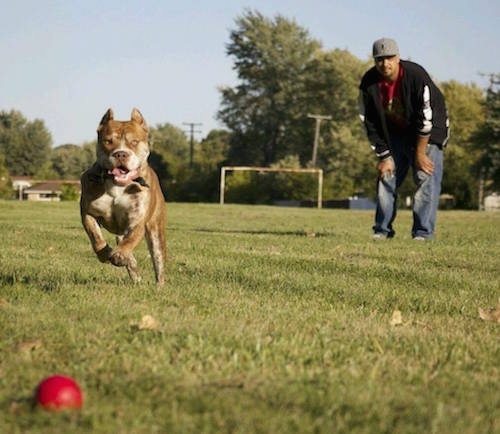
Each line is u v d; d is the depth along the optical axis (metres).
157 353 2.83
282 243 8.70
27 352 2.83
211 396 2.30
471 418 2.19
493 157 42.66
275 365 2.72
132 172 4.40
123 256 4.37
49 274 5.36
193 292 4.54
